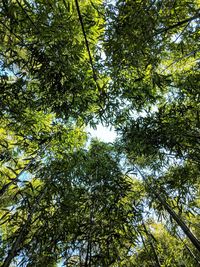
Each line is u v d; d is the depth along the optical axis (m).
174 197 4.30
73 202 3.79
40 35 2.80
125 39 2.85
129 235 3.77
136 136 3.90
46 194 3.75
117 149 5.46
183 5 2.84
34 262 3.26
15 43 3.16
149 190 4.89
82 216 3.79
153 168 4.98
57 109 3.51
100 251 3.31
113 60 3.12
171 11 3.00
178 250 6.18
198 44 3.56
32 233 3.67
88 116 4.15
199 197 4.87
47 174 3.94
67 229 3.49
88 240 3.27
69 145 4.48
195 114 3.93
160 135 3.75
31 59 3.05
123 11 2.81
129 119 4.17
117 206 3.83
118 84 3.60
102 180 4.19
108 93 3.68
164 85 3.65
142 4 2.67
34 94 3.71
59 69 3.03
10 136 4.58
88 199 3.84
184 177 4.10
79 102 3.51
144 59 3.13
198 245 4.07
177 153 3.74
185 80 3.76
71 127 4.60
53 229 3.46
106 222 3.62
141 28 2.73
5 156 3.87
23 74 3.22
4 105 3.28
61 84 3.19
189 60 4.31
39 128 4.25
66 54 3.05
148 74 3.44
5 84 3.10
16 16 2.71
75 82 3.26
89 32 3.31
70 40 3.02
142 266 5.77
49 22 2.93
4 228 4.64
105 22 3.08
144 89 3.79
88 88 3.48
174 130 3.63
